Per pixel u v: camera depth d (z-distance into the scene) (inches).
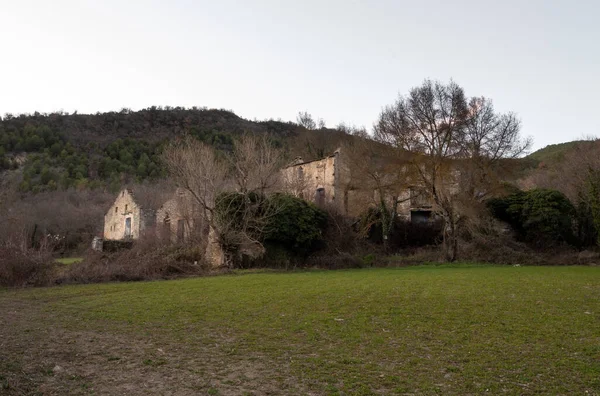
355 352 346.0
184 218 1310.3
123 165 3208.7
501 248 1230.3
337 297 602.9
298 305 550.6
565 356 323.0
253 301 588.7
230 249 1113.4
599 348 339.6
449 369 300.4
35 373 300.7
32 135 3383.4
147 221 1742.1
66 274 877.2
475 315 467.2
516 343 359.9
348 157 1475.1
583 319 437.4
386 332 405.4
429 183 1255.5
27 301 627.5
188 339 394.0
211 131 3882.9
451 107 1268.5
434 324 432.1
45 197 2549.2
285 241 1183.6
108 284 837.8
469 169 1285.7
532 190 1384.1
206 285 781.9
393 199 1429.6
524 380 276.4
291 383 280.1
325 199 1504.7
